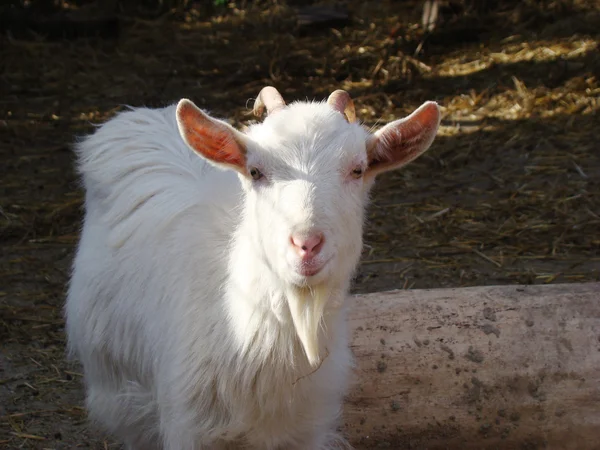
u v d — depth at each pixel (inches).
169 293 79.3
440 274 118.7
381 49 202.8
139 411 83.0
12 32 213.5
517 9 218.1
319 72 192.1
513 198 138.8
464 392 88.7
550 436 88.9
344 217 72.4
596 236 127.3
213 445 78.1
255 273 73.9
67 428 95.3
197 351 76.9
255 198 73.8
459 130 163.6
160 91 183.6
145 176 85.7
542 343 89.3
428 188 143.3
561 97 173.8
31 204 138.6
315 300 71.8
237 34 218.1
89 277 85.3
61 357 105.1
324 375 77.0
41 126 168.1
